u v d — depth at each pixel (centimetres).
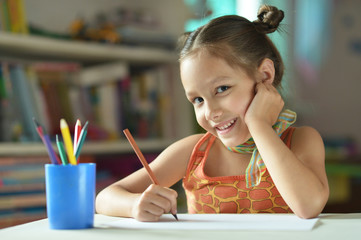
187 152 121
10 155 169
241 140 102
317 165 101
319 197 87
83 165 74
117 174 193
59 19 220
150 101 211
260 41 108
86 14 228
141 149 201
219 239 64
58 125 185
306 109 307
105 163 190
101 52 191
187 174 119
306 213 85
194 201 116
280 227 73
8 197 162
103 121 198
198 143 120
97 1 231
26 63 195
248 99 101
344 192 240
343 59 322
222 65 98
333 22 320
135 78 209
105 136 196
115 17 213
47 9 216
